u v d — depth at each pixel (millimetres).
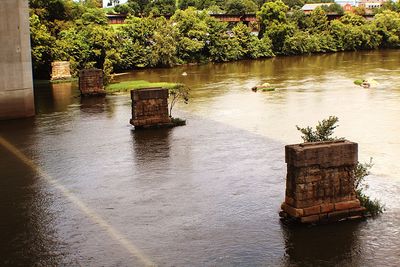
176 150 26078
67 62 62781
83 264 13930
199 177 21375
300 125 32281
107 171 22688
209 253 14344
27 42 36688
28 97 37156
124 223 16688
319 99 43375
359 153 25016
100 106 41250
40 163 24391
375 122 32906
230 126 32219
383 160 23641
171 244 14984
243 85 54656
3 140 29641
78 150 26656
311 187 15727
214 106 40719
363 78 58281
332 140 17078
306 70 70125
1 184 21328
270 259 13930
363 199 17141
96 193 19781
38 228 16516
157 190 19859
